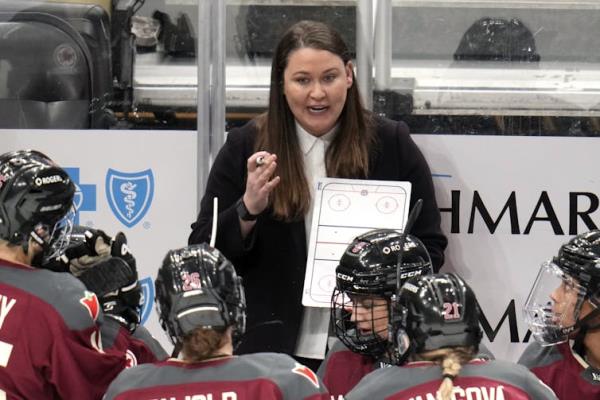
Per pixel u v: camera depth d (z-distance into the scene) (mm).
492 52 12859
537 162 12773
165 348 13016
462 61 12875
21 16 13047
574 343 9750
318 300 11242
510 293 12812
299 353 11438
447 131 12914
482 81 12867
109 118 13031
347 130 11555
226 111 13070
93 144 12961
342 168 11547
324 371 10070
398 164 11719
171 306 8242
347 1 12914
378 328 9586
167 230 13000
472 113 12883
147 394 8070
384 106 12984
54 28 13062
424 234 11547
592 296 9461
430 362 8141
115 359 9273
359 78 12945
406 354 8352
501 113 12867
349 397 8258
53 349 8953
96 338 9266
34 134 12961
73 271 10258
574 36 12797
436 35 12883
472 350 8102
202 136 12961
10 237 9289
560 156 12773
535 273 12805
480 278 12820
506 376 8055
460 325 8062
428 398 7953
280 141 11539
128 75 13078
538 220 12797
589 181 12773
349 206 11469
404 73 12938
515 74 12852
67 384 8992
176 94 13031
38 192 9273
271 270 11508
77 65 13109
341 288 9727
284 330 11422
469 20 12859
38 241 9375
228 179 11727
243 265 11547
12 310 9000
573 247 9664
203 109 12977
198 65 12977
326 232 11430
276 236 11500
